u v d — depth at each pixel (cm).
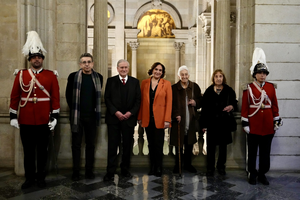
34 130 413
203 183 433
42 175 417
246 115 444
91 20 1672
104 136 520
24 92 411
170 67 1927
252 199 372
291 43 505
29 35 412
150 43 1922
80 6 524
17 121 409
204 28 1299
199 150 535
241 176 473
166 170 503
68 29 523
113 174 446
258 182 443
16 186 417
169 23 1912
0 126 532
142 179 449
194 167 525
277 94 506
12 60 536
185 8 1752
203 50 1362
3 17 534
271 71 505
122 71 451
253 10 506
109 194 384
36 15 473
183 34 1748
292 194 391
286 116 507
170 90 462
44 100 414
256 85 441
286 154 508
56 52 521
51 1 490
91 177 452
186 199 369
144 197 373
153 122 462
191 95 481
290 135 507
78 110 437
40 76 413
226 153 493
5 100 538
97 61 546
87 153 455
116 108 447
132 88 452
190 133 476
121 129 453
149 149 477
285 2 503
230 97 470
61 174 476
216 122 466
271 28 504
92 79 448
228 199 370
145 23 1909
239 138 520
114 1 1706
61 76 523
